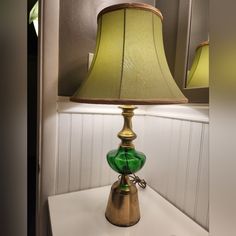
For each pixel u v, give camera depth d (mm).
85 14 847
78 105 825
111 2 902
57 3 772
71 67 825
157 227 619
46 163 789
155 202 775
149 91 503
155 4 952
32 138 1278
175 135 773
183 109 733
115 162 616
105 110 875
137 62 522
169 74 573
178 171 755
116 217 617
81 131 842
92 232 583
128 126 637
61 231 581
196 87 695
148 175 936
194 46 720
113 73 519
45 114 775
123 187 629
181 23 773
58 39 787
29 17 1125
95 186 888
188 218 676
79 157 847
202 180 651
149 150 936
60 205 729
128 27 532
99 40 583
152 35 557
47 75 770
